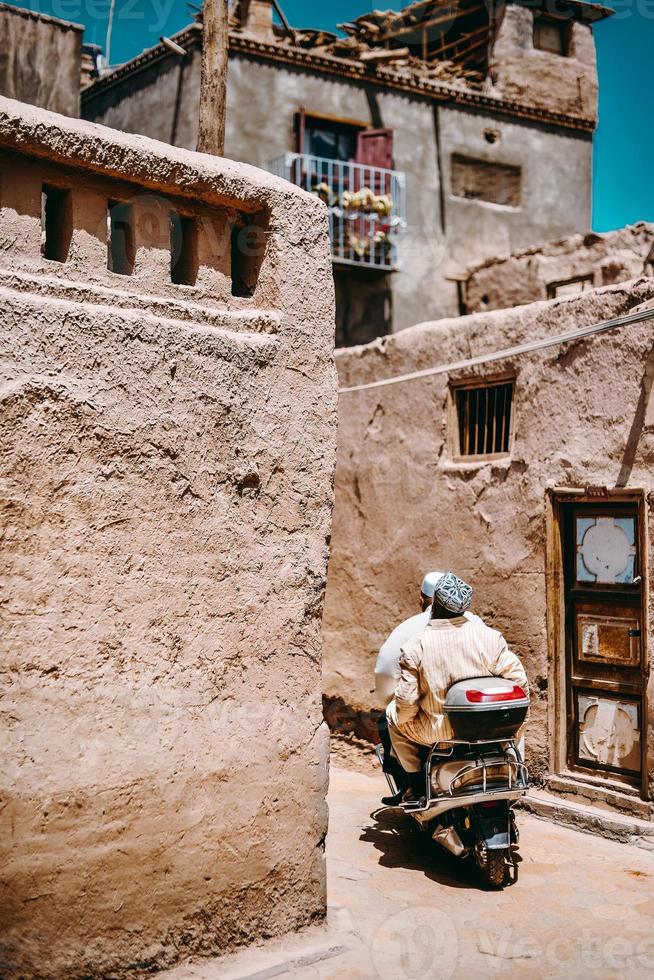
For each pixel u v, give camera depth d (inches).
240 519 156.8
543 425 252.8
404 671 196.4
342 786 274.2
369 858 209.3
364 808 249.8
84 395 139.4
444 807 192.2
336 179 543.8
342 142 550.9
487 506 266.5
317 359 169.0
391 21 615.2
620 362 234.7
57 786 133.8
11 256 138.9
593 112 625.3
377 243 542.6
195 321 155.4
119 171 147.6
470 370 274.7
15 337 133.5
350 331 542.3
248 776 154.9
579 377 244.4
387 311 550.9
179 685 147.5
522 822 237.8
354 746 305.9
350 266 532.1
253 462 158.7
